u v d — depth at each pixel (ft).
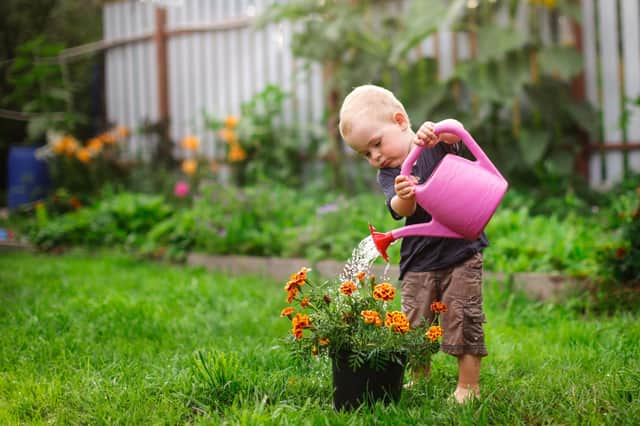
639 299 13.15
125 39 30.96
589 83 22.24
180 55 29.81
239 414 7.85
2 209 31.78
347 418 7.78
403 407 8.13
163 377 9.35
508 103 21.27
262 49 27.76
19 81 27.22
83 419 8.13
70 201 26.32
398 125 9.00
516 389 8.69
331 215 19.03
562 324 12.06
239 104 28.58
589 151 22.22
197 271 18.48
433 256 9.00
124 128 29.94
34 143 31.04
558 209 19.47
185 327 12.35
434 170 8.86
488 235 16.88
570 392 8.39
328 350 8.22
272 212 21.24
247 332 12.15
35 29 33.71
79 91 32.24
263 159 26.22
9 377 9.55
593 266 14.43
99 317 12.81
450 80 22.88
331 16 24.82
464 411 7.72
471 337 8.79
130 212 22.67
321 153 24.64
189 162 26.30
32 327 12.07
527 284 14.51
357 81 23.94
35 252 22.93
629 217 14.74
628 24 21.42
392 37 24.71
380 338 8.04
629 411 7.61
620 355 10.11
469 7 23.24
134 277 17.33
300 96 26.94
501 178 8.37
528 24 22.81
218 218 20.81
